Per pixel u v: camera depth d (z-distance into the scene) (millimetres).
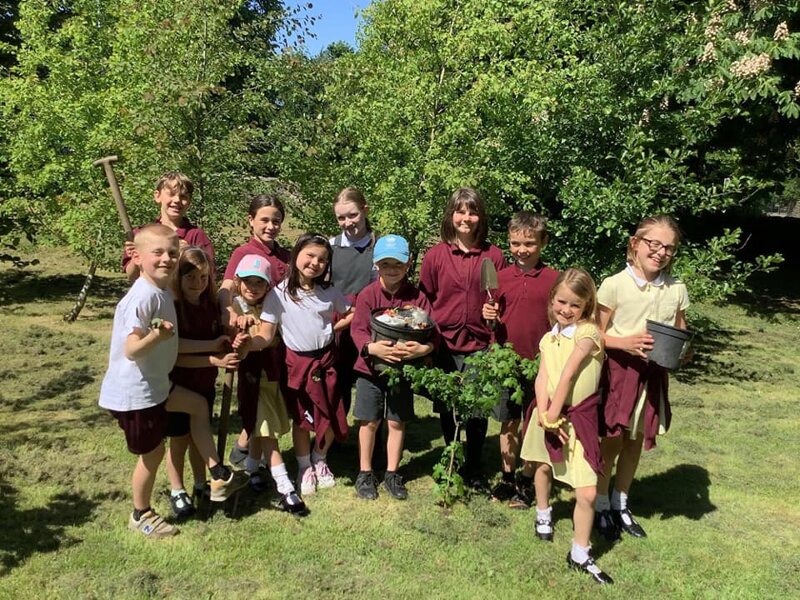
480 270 4168
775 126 11398
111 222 7641
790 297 12953
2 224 8109
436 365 4371
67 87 8211
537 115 7152
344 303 4254
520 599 3176
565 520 4012
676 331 3580
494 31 6887
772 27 8891
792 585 3439
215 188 7027
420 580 3283
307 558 3428
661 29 7449
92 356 7094
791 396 7004
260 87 7004
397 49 7410
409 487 4367
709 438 5672
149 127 6602
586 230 7219
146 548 3424
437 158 6973
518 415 4113
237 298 3996
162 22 6609
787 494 4594
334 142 7109
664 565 3580
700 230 17312
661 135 7684
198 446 3611
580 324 3504
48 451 4574
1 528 3543
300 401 4043
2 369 6500
